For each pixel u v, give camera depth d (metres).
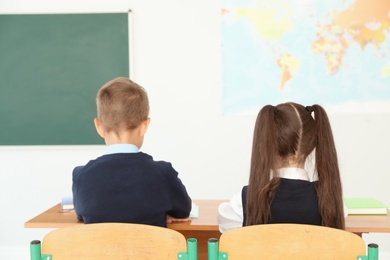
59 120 3.04
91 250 1.10
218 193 3.06
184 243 1.07
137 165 1.36
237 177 3.04
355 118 2.96
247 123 3.01
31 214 3.11
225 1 2.96
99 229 1.09
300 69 2.96
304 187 1.26
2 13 2.97
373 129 2.96
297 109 1.30
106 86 1.50
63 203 1.65
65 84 3.01
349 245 1.04
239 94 3.00
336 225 1.25
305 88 2.96
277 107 1.33
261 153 1.26
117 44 2.99
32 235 3.13
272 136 1.26
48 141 3.05
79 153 3.07
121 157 1.37
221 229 1.42
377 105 2.95
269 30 2.95
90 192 1.34
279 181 1.25
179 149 3.05
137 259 1.09
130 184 1.34
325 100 2.96
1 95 3.02
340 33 2.92
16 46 3.00
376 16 2.90
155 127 3.04
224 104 3.01
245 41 2.97
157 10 2.98
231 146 3.03
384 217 1.53
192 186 3.07
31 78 3.01
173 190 1.41
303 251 1.05
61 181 3.09
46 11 2.97
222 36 2.97
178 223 1.47
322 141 1.28
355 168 2.99
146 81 3.02
